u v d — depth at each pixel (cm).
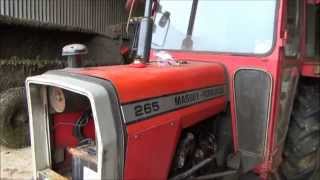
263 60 272
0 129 493
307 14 364
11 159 462
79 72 206
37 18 817
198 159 257
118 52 693
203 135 268
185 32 306
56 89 212
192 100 238
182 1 311
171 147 217
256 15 283
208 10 301
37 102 221
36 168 225
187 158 250
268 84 271
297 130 356
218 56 287
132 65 240
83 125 215
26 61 554
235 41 287
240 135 283
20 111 509
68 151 217
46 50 654
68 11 887
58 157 233
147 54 244
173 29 310
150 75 213
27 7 794
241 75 279
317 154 361
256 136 278
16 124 507
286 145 359
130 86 196
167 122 213
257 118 277
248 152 281
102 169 180
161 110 211
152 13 264
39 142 224
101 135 178
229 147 284
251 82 277
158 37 313
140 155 196
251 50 280
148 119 201
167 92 217
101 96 181
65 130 228
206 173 265
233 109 281
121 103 189
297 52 336
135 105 195
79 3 909
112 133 183
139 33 245
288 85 317
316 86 384
